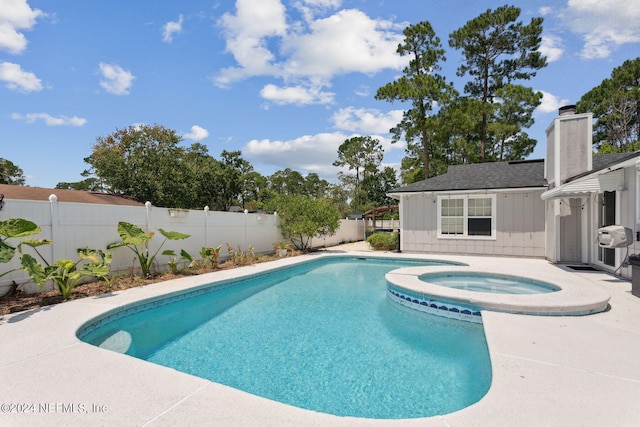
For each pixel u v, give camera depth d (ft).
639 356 13.01
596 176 30.71
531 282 27.99
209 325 21.80
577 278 29.89
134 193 84.17
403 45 91.35
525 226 48.19
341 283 36.19
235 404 9.78
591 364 12.25
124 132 101.40
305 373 14.90
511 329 16.24
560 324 17.07
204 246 42.04
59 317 19.01
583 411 9.16
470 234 51.88
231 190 140.15
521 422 8.66
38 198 38.70
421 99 86.69
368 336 19.58
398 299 26.55
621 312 19.36
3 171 104.88
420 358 16.40
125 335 20.01
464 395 12.90
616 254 30.89
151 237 32.30
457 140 96.12
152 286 27.86
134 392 10.53
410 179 116.88
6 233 20.86
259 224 52.90
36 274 21.45
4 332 16.49
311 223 54.70
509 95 88.53
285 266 41.50
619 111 101.19
